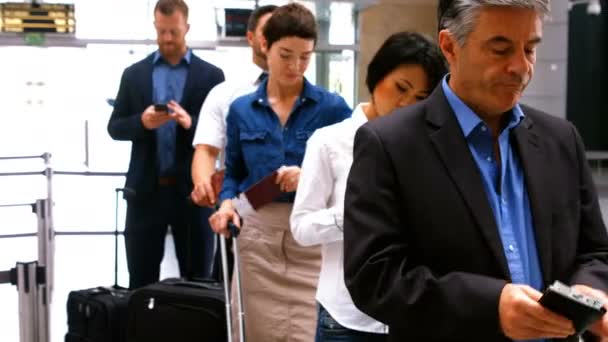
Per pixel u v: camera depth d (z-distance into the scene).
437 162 1.54
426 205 1.52
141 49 7.56
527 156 1.58
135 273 4.50
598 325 1.42
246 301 3.15
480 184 1.52
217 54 7.02
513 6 1.39
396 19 8.50
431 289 1.43
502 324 1.37
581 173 1.66
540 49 8.19
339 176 2.39
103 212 7.14
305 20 3.06
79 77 7.74
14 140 7.73
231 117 3.26
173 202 4.47
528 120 1.63
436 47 2.21
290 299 3.10
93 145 7.75
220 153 3.78
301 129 3.17
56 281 6.39
